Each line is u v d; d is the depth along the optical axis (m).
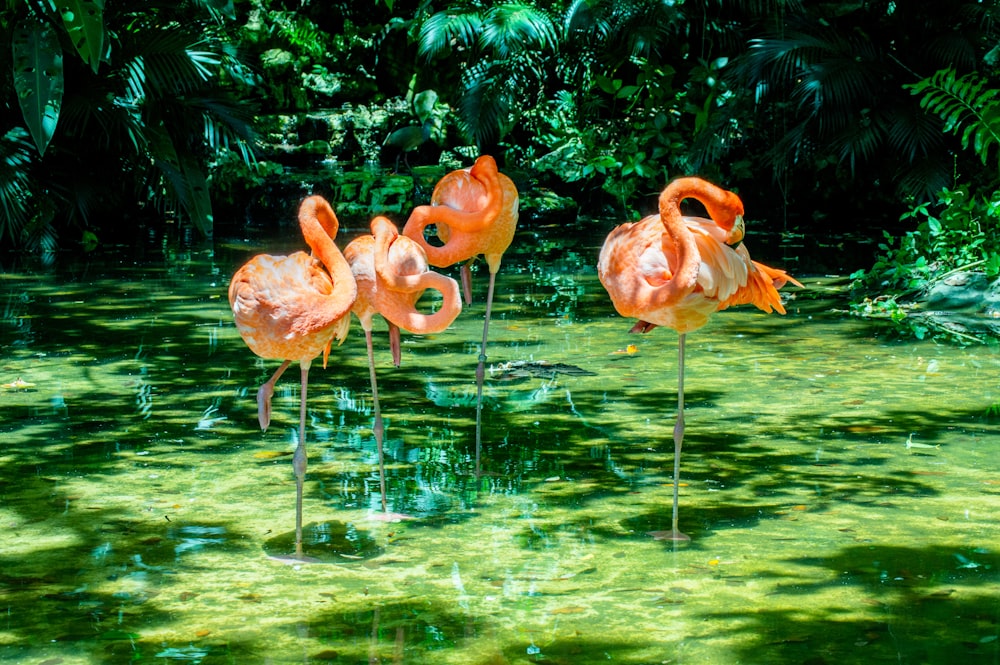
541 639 3.27
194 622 3.40
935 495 4.62
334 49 17.06
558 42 15.18
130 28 12.38
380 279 4.26
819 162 14.12
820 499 4.60
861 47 12.86
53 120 8.80
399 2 17.30
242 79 13.56
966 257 9.49
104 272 11.24
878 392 6.39
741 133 15.01
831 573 3.78
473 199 5.01
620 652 3.18
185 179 12.45
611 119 15.75
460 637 3.29
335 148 16.36
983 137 9.20
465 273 5.22
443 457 5.24
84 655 3.15
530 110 16.44
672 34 14.80
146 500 4.58
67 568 3.84
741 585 3.69
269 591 3.65
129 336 8.12
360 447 5.39
